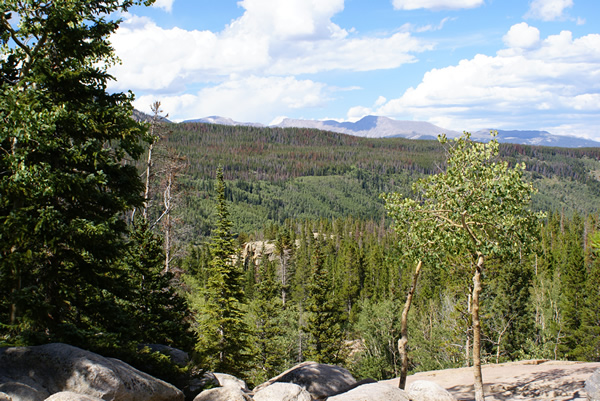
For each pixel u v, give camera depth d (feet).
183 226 97.40
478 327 49.19
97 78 43.32
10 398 28.40
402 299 227.20
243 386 56.95
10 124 34.47
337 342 139.85
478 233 48.39
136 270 66.13
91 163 40.22
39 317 35.29
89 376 32.35
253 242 415.44
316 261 141.69
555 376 64.13
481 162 44.24
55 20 38.22
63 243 40.98
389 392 42.42
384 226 640.58
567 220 438.81
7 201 35.24
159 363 45.78
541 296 172.76
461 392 65.77
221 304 98.89
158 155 86.69
